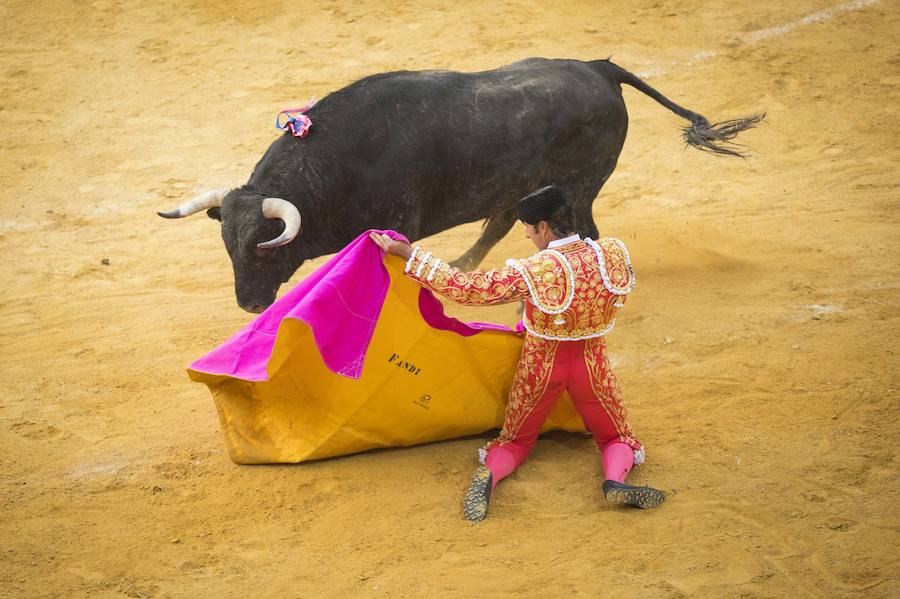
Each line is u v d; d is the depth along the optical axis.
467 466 8.41
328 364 7.74
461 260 12.54
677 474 8.16
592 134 10.98
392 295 7.86
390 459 8.53
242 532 7.56
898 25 22.70
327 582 6.94
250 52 22.31
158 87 20.66
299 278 13.38
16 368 10.67
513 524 7.56
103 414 9.59
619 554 7.14
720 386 9.69
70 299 12.57
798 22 23.11
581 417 8.30
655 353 10.51
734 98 19.59
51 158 17.53
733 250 13.59
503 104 10.33
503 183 10.55
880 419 8.92
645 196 15.97
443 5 24.61
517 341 8.30
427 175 10.02
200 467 8.49
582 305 7.37
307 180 9.58
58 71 21.36
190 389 10.12
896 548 7.08
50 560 7.20
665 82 20.44
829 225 14.27
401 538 7.42
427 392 8.30
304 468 8.39
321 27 23.55
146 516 7.78
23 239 14.51
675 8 24.19
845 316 11.16
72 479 8.35
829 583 6.74
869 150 17.19
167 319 11.99
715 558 7.05
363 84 9.98
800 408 9.18
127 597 6.79
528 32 22.92
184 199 16.03
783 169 16.67
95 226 15.02
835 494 7.80
